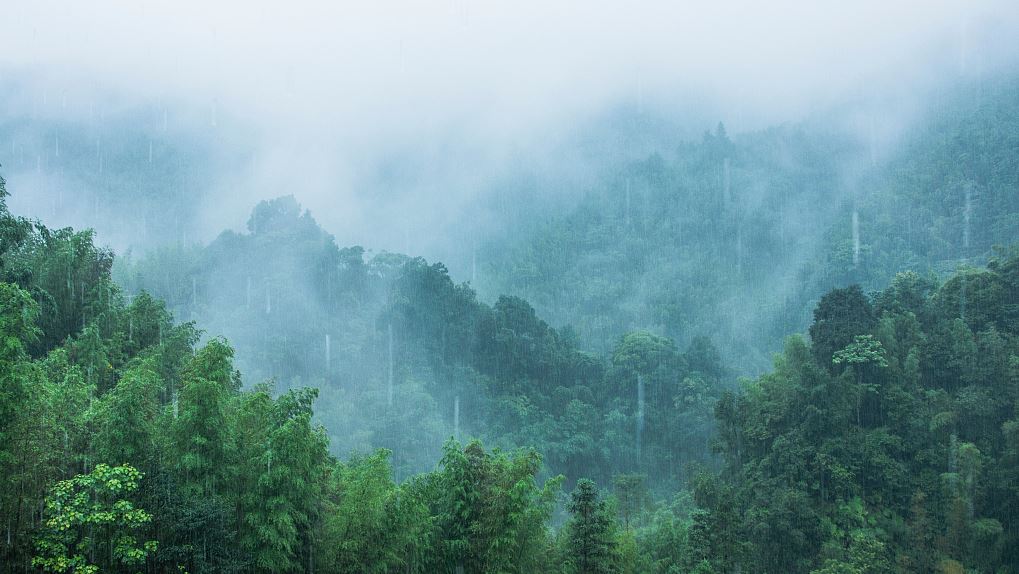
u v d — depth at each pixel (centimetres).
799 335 7012
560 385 11525
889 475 5772
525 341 11419
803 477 5916
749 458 6725
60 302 4031
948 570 5162
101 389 3406
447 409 9969
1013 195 15212
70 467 2380
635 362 11362
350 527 2705
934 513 5647
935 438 6106
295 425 2559
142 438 2383
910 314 6981
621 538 4012
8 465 2142
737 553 4484
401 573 2895
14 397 2131
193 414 2434
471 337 11162
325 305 11006
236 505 2495
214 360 2617
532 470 3161
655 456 10362
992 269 7431
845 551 5169
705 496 6103
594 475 10206
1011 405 6181
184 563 2205
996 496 5619
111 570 2209
